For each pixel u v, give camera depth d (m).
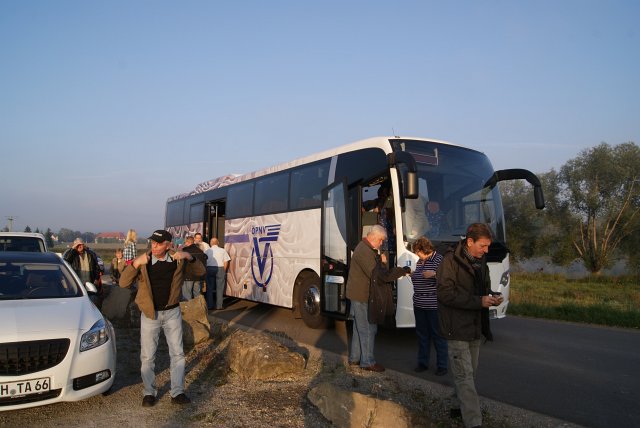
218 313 14.21
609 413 5.88
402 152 8.66
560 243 36.78
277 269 12.64
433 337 7.48
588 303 16.97
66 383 5.45
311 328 11.33
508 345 9.94
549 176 37.41
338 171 10.70
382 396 6.13
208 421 5.39
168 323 5.99
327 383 5.91
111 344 6.02
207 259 14.50
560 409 6.01
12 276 6.84
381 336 10.63
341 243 10.02
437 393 6.33
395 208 9.10
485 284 4.92
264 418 5.47
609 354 9.14
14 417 5.54
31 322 5.67
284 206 12.59
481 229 4.82
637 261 34.53
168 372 7.32
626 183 34.50
